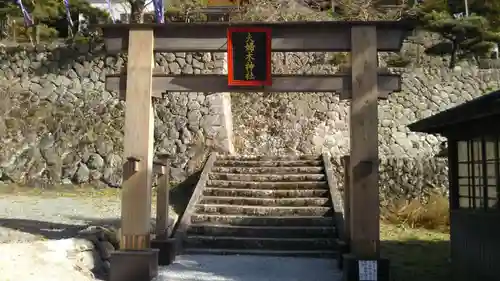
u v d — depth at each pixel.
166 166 8.18
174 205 11.59
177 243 8.68
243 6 20.19
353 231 6.30
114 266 6.27
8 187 12.56
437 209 11.12
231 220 9.69
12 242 6.56
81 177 13.08
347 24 6.67
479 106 4.89
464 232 6.42
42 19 18.11
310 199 10.43
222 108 14.28
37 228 7.86
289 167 12.20
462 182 6.79
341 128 15.19
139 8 15.70
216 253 8.66
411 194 12.43
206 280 6.63
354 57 6.61
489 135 5.75
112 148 13.47
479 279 5.87
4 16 17.77
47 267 5.81
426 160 12.82
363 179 6.38
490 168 5.76
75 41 15.12
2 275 5.30
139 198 6.48
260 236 9.22
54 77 14.90
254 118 15.77
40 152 13.27
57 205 10.76
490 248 5.56
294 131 15.21
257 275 6.98
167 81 6.84
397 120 14.84
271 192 10.87
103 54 15.00
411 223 11.00
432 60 16.09
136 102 6.68
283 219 9.60
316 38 6.77
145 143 6.59
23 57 15.09
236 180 11.68
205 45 6.86
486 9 19.73
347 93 6.70
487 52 16.38
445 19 16.16
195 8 19.14
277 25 6.75
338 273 7.14
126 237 6.44
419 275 7.00
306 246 8.82
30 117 13.95
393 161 12.78
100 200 11.63
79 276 6.00
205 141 13.86
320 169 12.02
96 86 14.80
